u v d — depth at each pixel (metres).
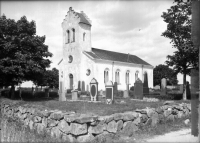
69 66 42.69
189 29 19.73
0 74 21.50
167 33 21.31
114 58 45.12
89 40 43.28
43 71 23.44
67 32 43.84
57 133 10.38
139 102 17.70
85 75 40.12
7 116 16.41
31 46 22.72
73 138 9.25
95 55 41.00
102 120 9.37
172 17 20.75
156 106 13.63
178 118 13.95
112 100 17.38
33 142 9.48
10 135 10.85
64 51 43.84
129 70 47.16
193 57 19.98
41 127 11.79
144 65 51.38
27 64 21.25
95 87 20.36
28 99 24.08
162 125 11.86
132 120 10.62
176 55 20.84
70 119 9.33
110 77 42.16
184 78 22.22
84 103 16.92
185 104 15.29
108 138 9.25
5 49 20.58
